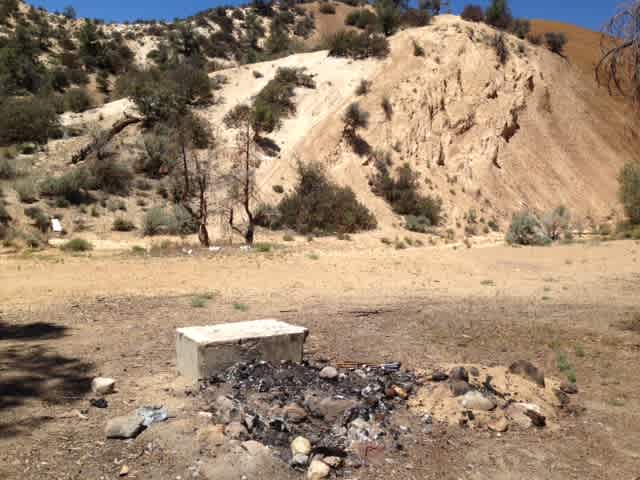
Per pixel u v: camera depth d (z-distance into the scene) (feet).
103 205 94.63
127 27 280.51
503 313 34.60
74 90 153.79
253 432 15.30
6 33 227.20
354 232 100.78
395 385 18.86
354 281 47.16
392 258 61.16
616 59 30.99
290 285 44.21
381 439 15.51
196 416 16.44
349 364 21.89
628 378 22.58
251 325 21.99
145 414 16.49
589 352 26.16
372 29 174.40
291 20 312.29
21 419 16.53
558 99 167.43
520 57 167.84
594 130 169.37
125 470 13.52
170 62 225.97
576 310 35.83
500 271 54.34
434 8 202.08
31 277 45.39
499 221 125.08
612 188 154.61
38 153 112.88
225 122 123.13
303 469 13.91
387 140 131.44
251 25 300.61
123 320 30.73
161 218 87.71
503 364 23.63
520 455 15.30
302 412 16.26
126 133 120.37
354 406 16.63
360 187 118.32
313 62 155.53
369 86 139.54
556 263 59.11
